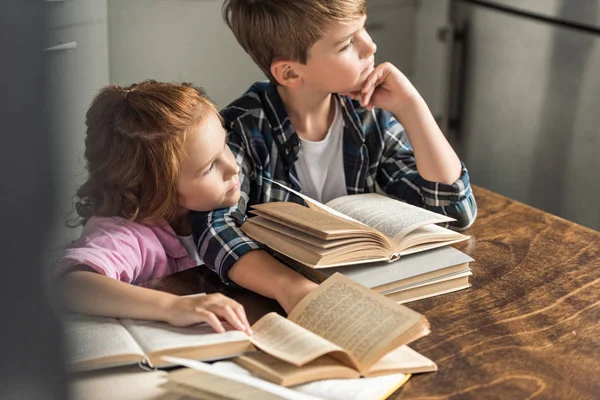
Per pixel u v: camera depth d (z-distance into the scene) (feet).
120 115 3.80
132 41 7.14
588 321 3.26
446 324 3.21
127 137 3.76
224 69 7.91
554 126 7.41
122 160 3.79
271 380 2.66
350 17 4.03
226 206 4.00
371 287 3.25
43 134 0.90
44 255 0.95
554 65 7.25
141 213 3.89
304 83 4.35
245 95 4.56
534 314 3.31
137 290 3.19
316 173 4.68
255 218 3.78
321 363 2.76
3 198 0.89
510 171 8.02
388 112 4.79
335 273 3.24
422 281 3.41
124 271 3.65
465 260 3.54
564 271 3.72
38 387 1.01
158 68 7.43
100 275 3.32
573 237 4.11
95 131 3.90
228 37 7.79
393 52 9.18
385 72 4.37
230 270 3.56
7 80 0.87
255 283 3.44
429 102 9.35
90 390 2.66
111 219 3.87
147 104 3.76
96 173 3.90
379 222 3.80
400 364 2.81
